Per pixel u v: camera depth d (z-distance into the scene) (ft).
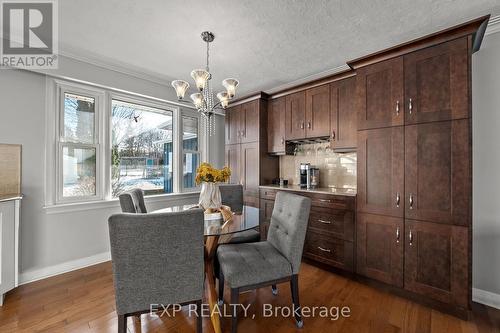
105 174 9.59
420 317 5.96
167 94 11.34
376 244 7.25
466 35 5.76
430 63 6.28
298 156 11.69
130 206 6.24
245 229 5.32
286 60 8.81
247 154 12.21
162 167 11.98
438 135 6.15
